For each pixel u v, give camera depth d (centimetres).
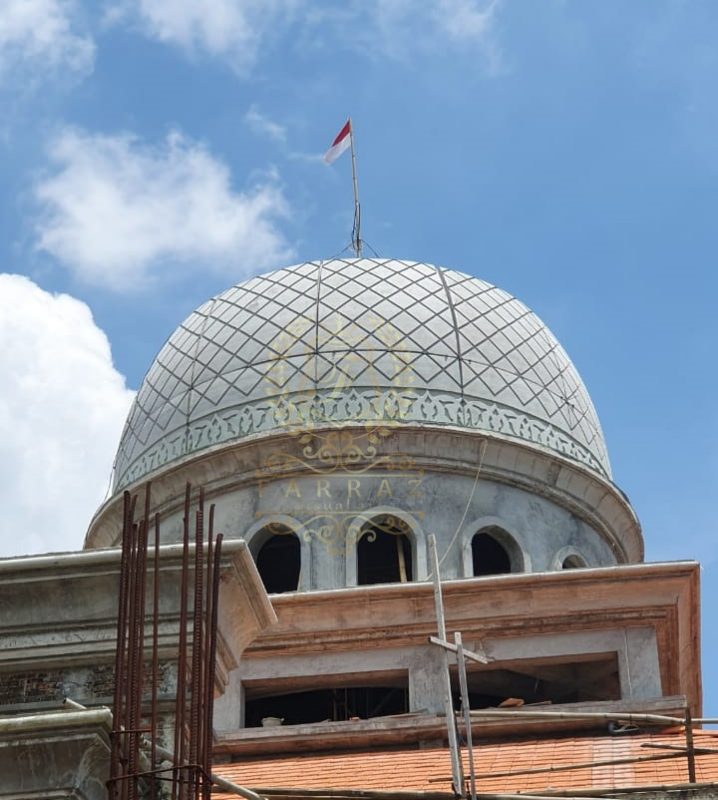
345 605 3219
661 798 2442
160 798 2125
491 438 3584
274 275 3906
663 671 3256
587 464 3741
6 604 2388
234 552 2386
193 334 3859
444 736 2977
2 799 2084
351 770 2811
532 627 3209
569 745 2833
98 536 3788
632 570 3212
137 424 3812
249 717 3400
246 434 3578
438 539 3475
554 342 3950
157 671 2253
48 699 2336
